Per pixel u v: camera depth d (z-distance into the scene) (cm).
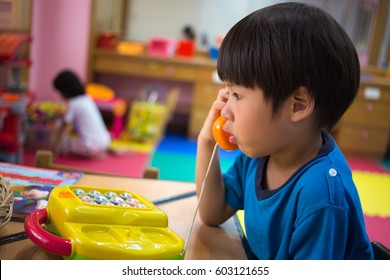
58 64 437
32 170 109
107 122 466
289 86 70
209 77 431
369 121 432
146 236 75
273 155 83
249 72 71
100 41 442
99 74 466
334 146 82
